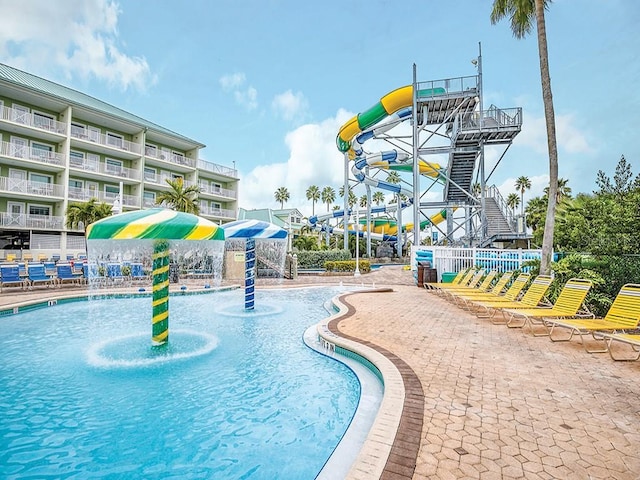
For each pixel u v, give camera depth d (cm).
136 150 3103
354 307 1034
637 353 572
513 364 513
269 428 376
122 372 536
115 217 589
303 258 2659
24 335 760
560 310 730
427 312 952
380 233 5950
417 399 386
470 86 1983
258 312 1039
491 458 275
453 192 2378
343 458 303
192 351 640
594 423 336
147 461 316
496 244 2597
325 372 548
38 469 303
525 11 1161
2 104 2342
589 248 1018
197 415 404
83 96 3128
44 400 439
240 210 5522
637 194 931
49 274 1559
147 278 1762
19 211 2494
